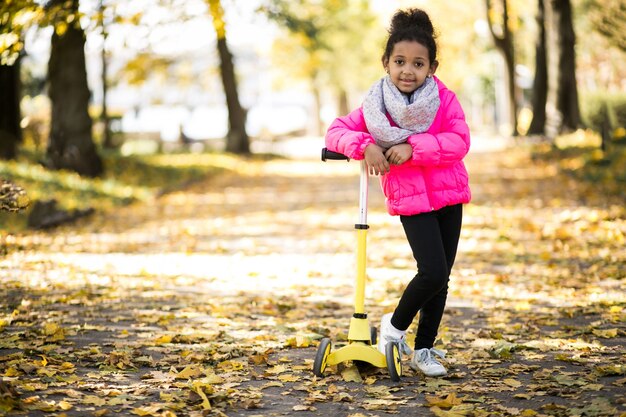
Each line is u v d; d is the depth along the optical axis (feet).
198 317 21.16
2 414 12.31
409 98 14.84
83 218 47.78
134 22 37.76
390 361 14.76
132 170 72.28
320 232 40.55
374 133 14.58
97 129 123.65
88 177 63.46
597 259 29.22
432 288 14.44
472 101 215.31
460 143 14.40
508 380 14.66
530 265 28.96
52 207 45.01
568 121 82.74
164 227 44.01
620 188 47.21
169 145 133.59
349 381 14.84
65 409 12.84
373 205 52.39
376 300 23.43
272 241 38.04
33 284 25.85
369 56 179.42
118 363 15.76
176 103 129.90
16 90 67.92
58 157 63.10
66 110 63.21
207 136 190.19
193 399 13.48
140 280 27.14
